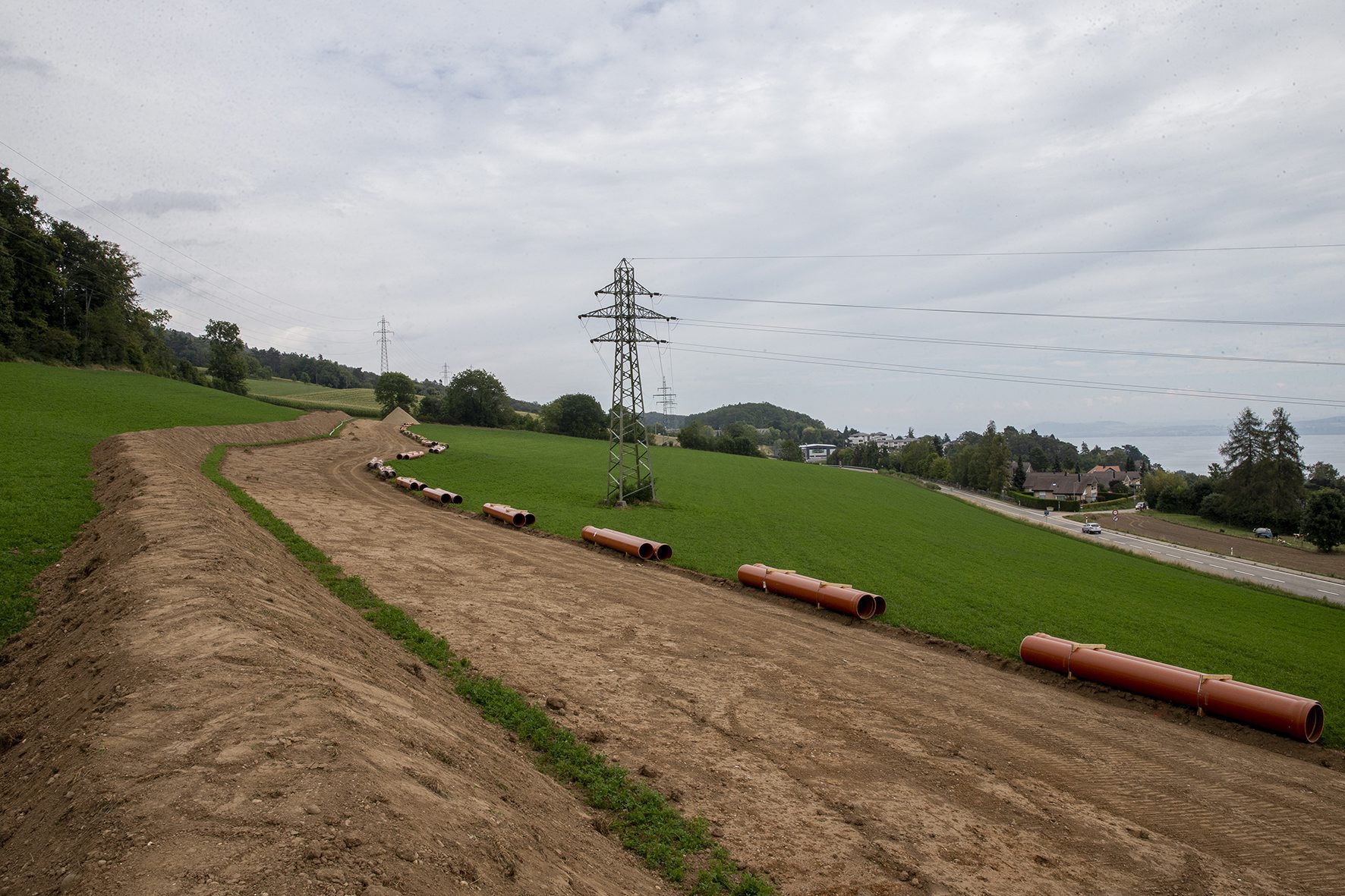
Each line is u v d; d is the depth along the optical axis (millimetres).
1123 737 15406
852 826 10836
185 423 58562
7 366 69438
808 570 31688
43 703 9719
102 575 14609
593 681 15758
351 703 9258
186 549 15578
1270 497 99500
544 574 25891
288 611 13359
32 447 33875
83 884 5238
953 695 17125
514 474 62750
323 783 6863
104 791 6461
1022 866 10148
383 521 33750
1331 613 37031
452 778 8391
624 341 51219
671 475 76875
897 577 31656
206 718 7922
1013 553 45094
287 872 5531
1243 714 16016
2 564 17062
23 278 80125
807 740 13820
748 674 17203
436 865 6215
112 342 94562
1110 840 11078
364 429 93812
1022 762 13656
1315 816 12375
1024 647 20000
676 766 12266
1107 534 88500
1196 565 62094
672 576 28469
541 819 9047
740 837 10289
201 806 6258
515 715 13320
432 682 13930
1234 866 10633
